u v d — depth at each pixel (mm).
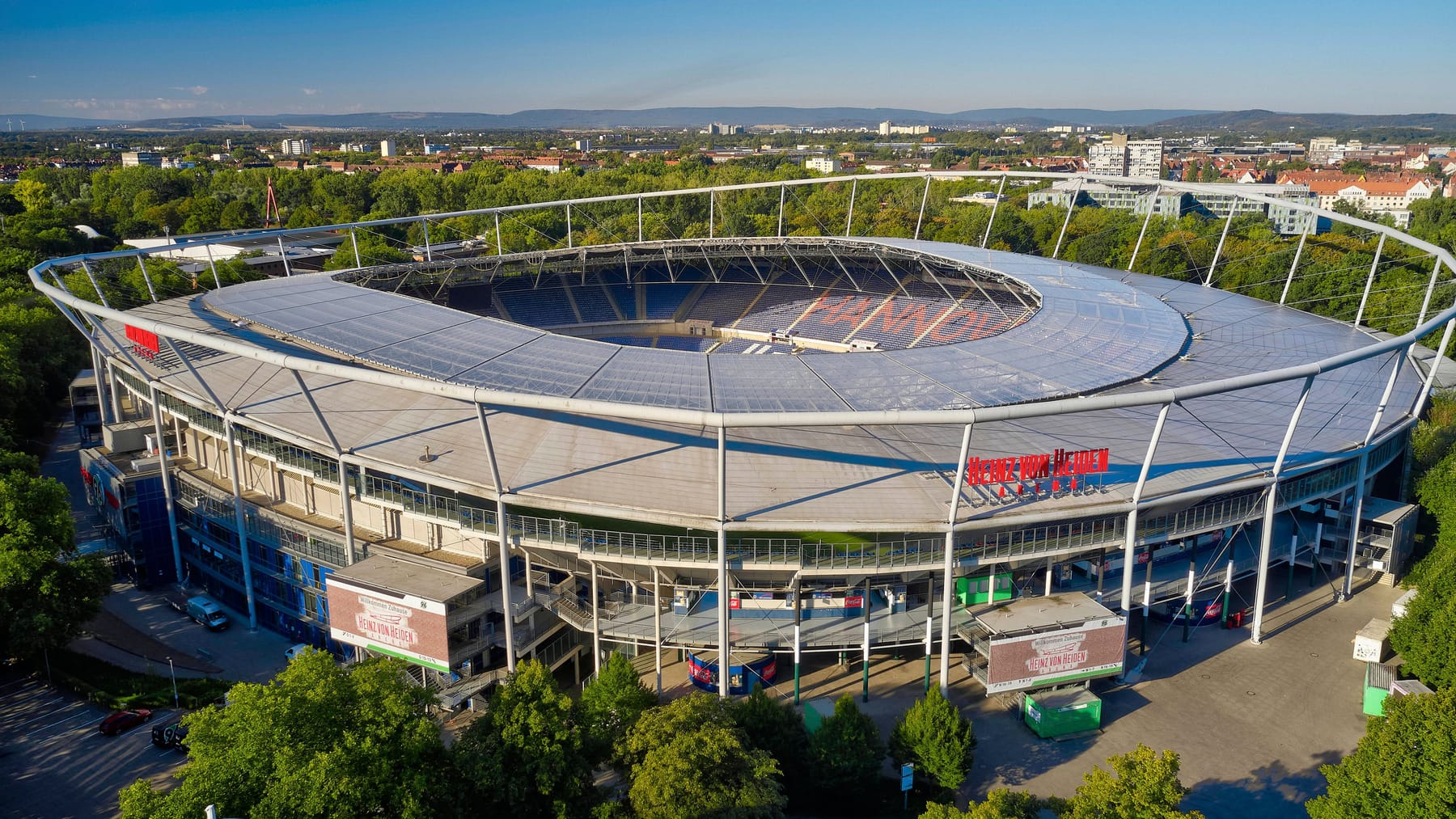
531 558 72500
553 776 49438
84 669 72375
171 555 88812
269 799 45156
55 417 135625
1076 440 76562
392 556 72812
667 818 47219
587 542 66312
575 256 153000
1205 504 71875
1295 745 61688
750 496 67000
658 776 48250
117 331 104625
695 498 66562
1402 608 75562
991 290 146125
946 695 66688
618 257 154875
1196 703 66500
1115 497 67875
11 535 70438
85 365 148625
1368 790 48125
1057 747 61906
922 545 66125
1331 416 86062
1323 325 116875
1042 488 69000
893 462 72500
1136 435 78188
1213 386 62812
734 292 165375
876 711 65625
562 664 71750
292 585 78062
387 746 48750
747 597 70938
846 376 81125
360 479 73188
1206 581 75875
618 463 71188
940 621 69312
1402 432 89625
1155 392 61375
